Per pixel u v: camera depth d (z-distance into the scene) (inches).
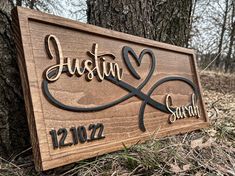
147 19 109.7
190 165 75.9
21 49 62.4
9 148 73.4
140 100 85.9
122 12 105.0
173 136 93.0
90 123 71.9
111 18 105.3
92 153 70.4
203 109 107.7
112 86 78.9
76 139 68.2
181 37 128.2
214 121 113.3
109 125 76.1
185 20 129.3
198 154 82.9
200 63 458.0
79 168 69.2
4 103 72.2
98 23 106.8
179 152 81.5
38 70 63.9
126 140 79.0
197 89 107.7
